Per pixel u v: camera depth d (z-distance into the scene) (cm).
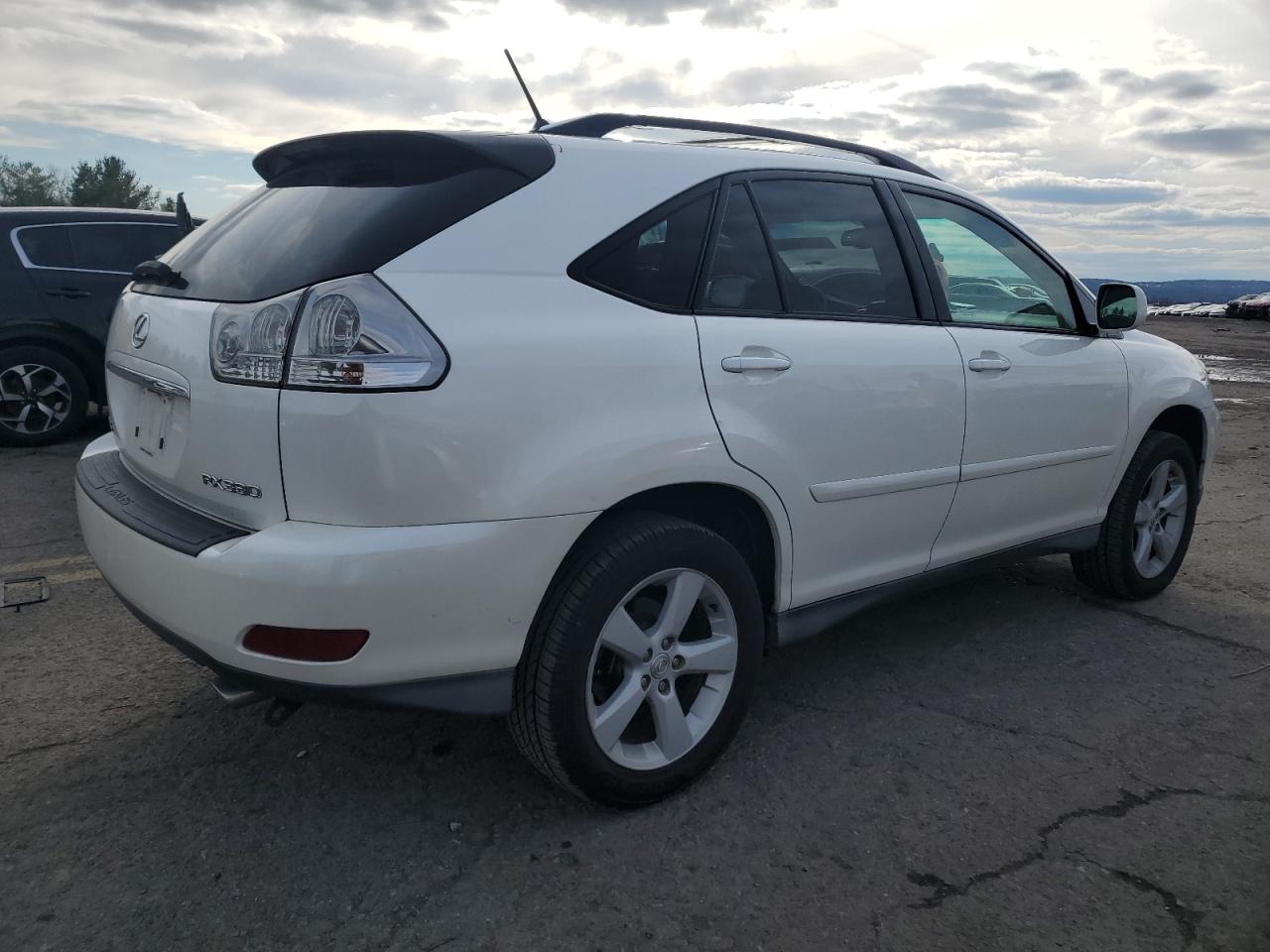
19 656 355
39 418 708
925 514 333
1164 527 454
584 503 237
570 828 260
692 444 256
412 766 289
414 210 232
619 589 247
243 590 215
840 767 296
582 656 244
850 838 259
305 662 218
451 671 230
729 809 271
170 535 234
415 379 215
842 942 221
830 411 292
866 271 321
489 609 229
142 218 739
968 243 363
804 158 312
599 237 253
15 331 688
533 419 229
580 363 238
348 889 234
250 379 221
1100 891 240
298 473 216
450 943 216
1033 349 367
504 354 227
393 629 219
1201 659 385
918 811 273
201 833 254
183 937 216
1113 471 415
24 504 560
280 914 224
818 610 309
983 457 348
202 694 329
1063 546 406
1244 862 253
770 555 296
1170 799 282
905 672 365
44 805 264
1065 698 347
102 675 341
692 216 273
